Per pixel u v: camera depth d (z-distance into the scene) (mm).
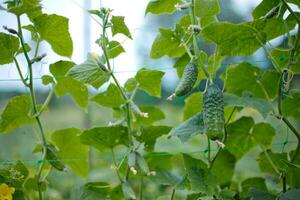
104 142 1577
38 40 1541
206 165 1578
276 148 2377
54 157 1558
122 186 1532
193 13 1538
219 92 1446
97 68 1512
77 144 1662
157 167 1636
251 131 1729
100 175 2648
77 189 1568
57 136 1642
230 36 1489
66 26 1531
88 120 3104
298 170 1662
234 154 1769
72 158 1679
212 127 1425
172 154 1630
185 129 1485
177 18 2500
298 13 1580
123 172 1641
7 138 2746
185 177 1594
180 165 1982
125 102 1539
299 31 1536
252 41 1525
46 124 3828
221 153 1725
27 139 2736
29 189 1597
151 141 1607
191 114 1688
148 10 1604
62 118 3961
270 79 1666
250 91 1686
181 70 1651
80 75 1506
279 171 1725
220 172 1750
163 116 1692
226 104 1512
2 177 1543
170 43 1606
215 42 1504
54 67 1571
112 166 1551
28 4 1432
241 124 1705
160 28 1583
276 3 1585
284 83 1573
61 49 1571
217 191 1539
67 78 1565
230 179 1763
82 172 1695
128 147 1574
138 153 1508
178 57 1715
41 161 1543
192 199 1624
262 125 1719
